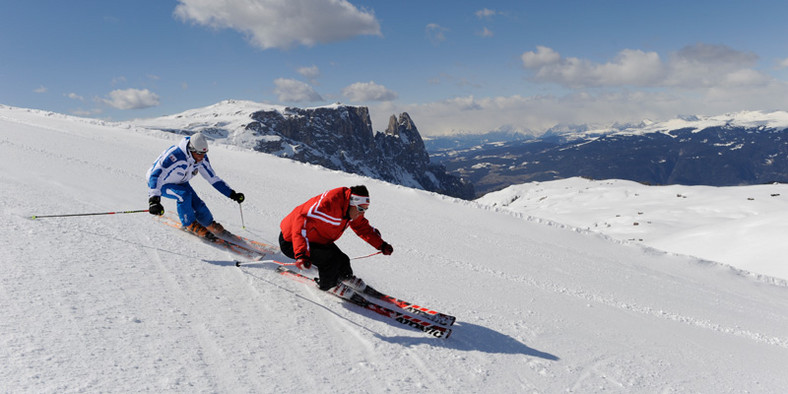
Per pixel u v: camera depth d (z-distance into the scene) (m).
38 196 5.50
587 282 7.98
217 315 3.16
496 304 5.13
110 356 2.30
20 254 3.42
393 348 3.27
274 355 2.75
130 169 10.36
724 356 5.02
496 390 2.97
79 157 10.32
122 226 4.88
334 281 3.96
